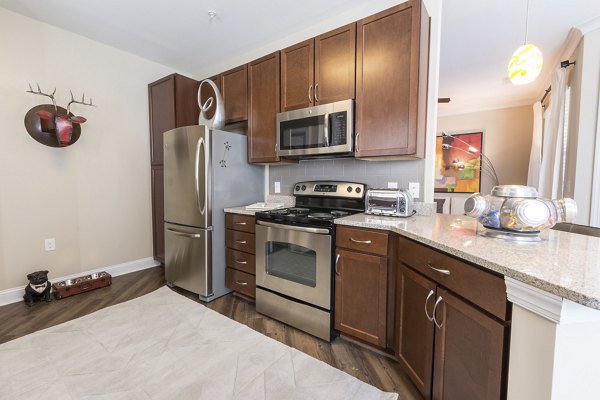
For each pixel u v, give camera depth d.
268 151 2.46
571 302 0.67
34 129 2.41
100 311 2.17
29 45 2.38
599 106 2.47
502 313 0.85
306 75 2.18
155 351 1.65
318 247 1.82
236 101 2.68
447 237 1.21
